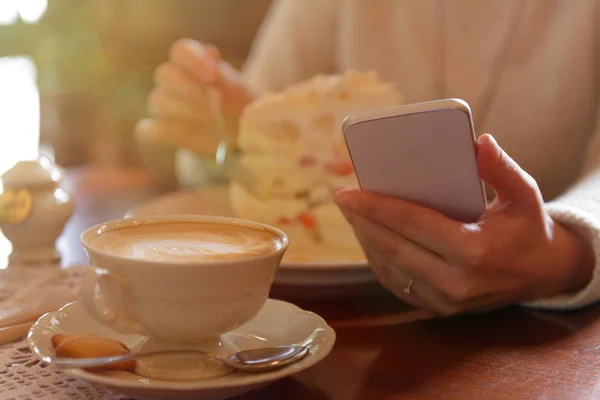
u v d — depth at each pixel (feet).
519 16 3.74
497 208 2.17
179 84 3.52
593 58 3.57
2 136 9.63
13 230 2.70
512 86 3.78
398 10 4.20
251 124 2.83
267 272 1.87
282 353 1.87
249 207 2.82
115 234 1.94
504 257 2.12
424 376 1.97
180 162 4.66
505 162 2.06
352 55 4.34
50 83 9.30
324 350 1.90
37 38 9.13
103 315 1.82
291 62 4.84
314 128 2.78
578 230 2.29
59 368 1.78
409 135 2.00
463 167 2.02
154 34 8.20
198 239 1.94
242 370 1.84
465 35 3.91
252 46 7.83
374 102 2.81
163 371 1.83
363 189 2.15
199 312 1.82
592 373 1.99
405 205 2.10
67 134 9.41
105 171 5.78
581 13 3.53
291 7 4.94
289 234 2.77
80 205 3.94
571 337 2.18
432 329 2.22
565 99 3.59
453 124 1.95
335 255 2.70
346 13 4.42
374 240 2.18
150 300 1.81
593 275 2.28
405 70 4.17
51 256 2.75
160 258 1.81
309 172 2.77
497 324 2.26
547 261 2.20
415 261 2.15
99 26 8.50
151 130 3.63
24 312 2.16
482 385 1.93
